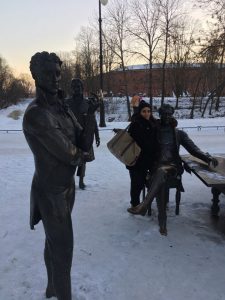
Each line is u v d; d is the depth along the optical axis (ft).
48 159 9.25
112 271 13.43
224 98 131.54
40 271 13.39
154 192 16.94
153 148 18.35
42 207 9.72
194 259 14.35
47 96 9.20
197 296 11.94
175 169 17.33
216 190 18.90
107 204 20.83
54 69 8.94
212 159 17.88
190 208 20.35
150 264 13.94
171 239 16.15
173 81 126.00
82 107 20.40
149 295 11.98
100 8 69.82
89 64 129.39
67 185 9.73
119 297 11.86
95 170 29.71
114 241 15.93
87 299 11.73
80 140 9.77
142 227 17.46
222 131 61.77
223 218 18.80
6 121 104.73
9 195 22.58
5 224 17.75
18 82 246.27
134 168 18.54
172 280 12.85
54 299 11.69
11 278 12.94
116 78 124.36
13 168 30.91
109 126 71.77
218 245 15.60
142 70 127.54
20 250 15.01
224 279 12.96
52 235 9.79
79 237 16.34
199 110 121.49
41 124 8.72
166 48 101.45
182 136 18.69
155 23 99.96
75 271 13.41
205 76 77.25
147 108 18.25
